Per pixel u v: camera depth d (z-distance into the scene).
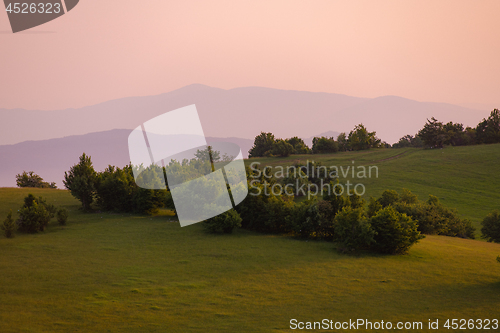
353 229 24.61
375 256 23.44
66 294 15.23
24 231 29.20
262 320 12.82
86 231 29.58
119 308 13.77
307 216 28.84
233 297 15.34
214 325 12.29
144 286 16.61
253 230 32.06
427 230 38.84
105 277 17.83
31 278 17.28
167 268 19.73
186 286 16.75
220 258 22.11
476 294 16.14
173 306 14.14
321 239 28.56
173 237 27.78
